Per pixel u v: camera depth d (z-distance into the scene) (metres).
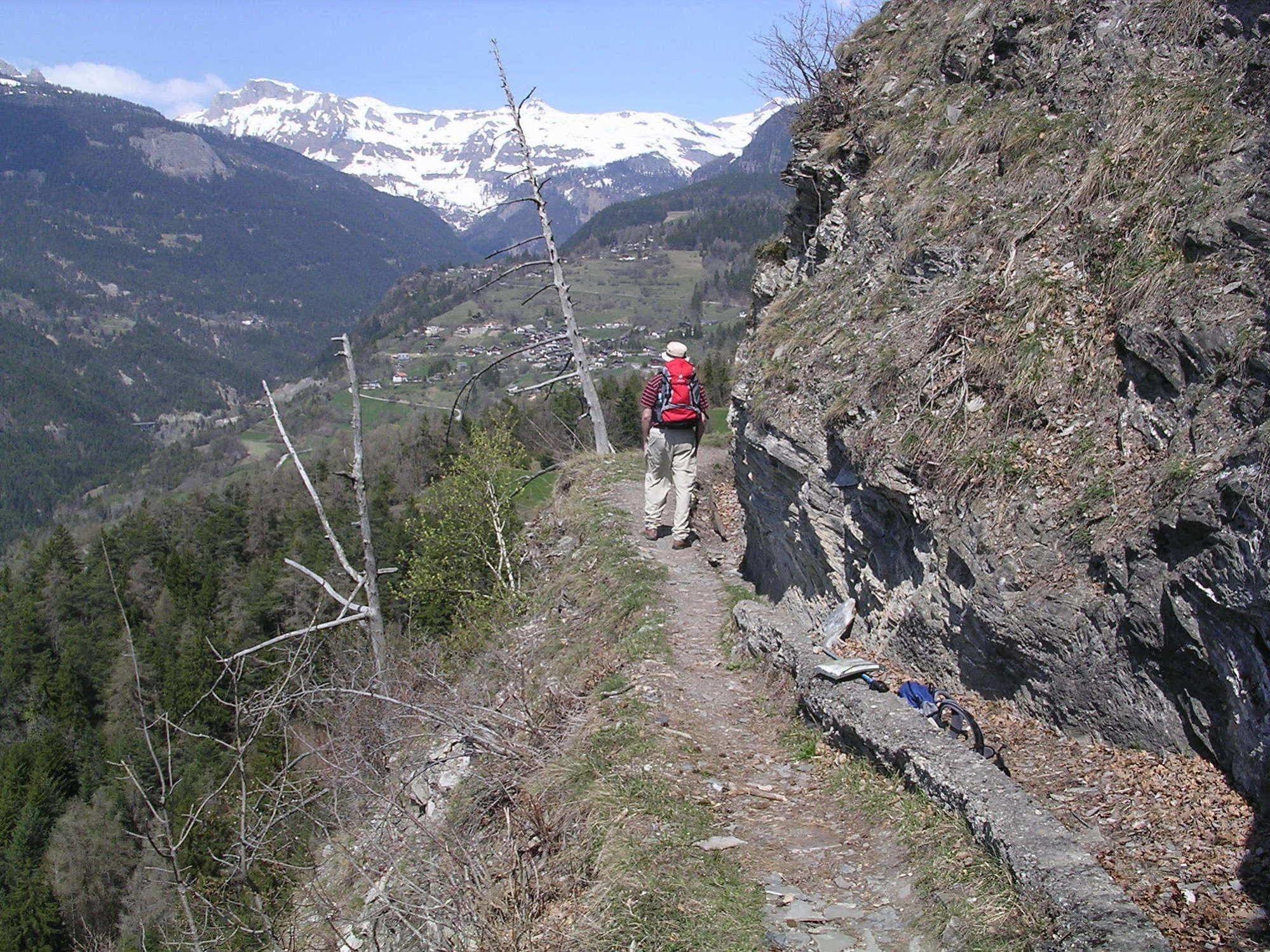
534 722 7.67
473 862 5.83
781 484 8.59
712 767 6.17
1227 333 5.06
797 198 11.70
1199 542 4.61
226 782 7.60
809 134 11.54
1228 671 4.39
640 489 14.96
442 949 5.53
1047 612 5.34
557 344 19.69
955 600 5.99
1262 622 4.14
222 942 7.67
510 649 11.09
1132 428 5.53
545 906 5.25
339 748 8.64
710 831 5.38
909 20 10.79
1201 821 4.34
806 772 6.04
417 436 60.06
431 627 17.62
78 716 33.56
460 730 7.77
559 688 8.48
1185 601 4.59
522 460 20.20
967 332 6.74
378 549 38.91
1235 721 4.38
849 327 8.19
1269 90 5.95
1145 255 5.98
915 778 5.15
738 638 8.28
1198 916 3.82
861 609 7.38
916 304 7.53
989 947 3.90
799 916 4.54
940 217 7.85
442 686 9.06
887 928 4.36
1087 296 6.26
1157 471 5.12
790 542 8.55
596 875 5.15
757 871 4.97
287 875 8.23
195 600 42.81
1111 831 4.49
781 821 5.46
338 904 7.58
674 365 11.55
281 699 9.28
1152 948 3.49
